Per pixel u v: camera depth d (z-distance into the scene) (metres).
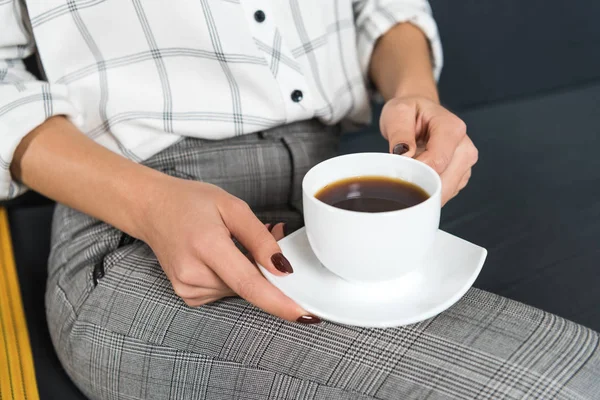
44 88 0.74
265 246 0.61
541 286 0.89
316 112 0.84
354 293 0.59
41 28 0.75
